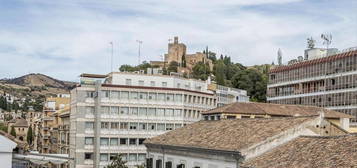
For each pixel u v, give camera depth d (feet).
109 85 303.89
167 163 165.07
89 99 304.30
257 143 117.80
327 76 319.47
